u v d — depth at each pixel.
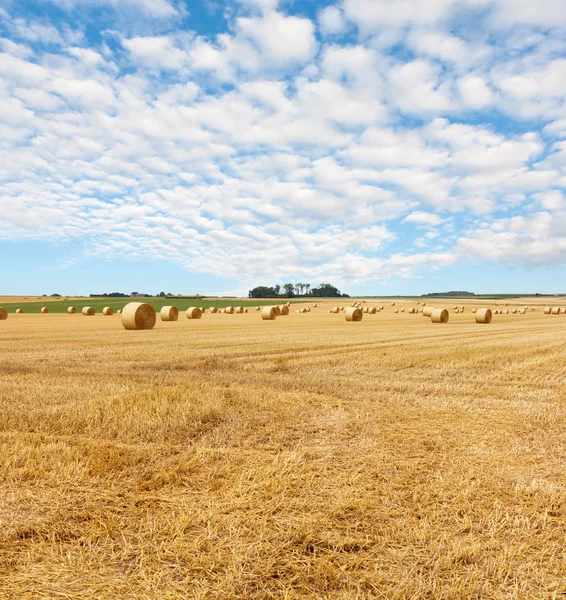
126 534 3.86
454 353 16.20
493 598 3.04
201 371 12.88
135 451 5.98
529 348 17.78
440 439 6.68
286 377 11.91
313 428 7.25
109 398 8.34
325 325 33.75
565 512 4.30
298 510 4.32
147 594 3.04
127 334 25.08
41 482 4.93
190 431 6.93
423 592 3.08
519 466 5.57
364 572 3.32
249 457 5.86
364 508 4.34
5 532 3.86
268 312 43.56
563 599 3.05
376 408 8.66
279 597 3.03
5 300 110.12
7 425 7.13
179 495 4.68
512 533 3.88
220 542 3.65
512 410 8.52
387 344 19.52
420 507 4.35
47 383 10.55
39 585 3.15
